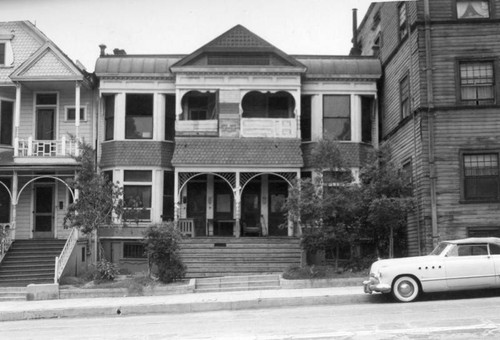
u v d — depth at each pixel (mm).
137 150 23250
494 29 18969
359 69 23969
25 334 11055
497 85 18734
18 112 22906
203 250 21031
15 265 20641
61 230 23609
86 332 10898
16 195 22516
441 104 18859
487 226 18297
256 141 22969
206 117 24172
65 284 18891
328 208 18094
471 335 8555
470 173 18656
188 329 10555
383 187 18203
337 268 18828
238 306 14680
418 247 19062
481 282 13539
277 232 24125
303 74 23578
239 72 23219
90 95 24031
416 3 19203
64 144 22547
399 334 8859
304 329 9789
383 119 24016
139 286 17656
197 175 23281
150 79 23672
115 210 19672
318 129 23688
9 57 24016
